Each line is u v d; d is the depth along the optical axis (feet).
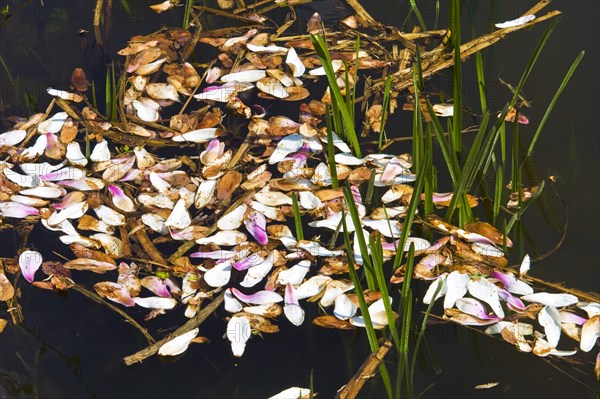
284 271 13.39
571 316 13.20
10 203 13.75
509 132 14.25
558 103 14.39
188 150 14.28
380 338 13.20
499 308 13.19
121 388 13.07
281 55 14.79
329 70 13.79
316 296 13.35
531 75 14.57
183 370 13.14
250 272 13.41
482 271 13.35
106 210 13.74
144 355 13.19
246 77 14.53
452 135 13.76
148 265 13.55
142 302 13.35
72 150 14.08
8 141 14.19
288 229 13.61
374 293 13.32
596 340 13.12
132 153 14.07
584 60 14.62
